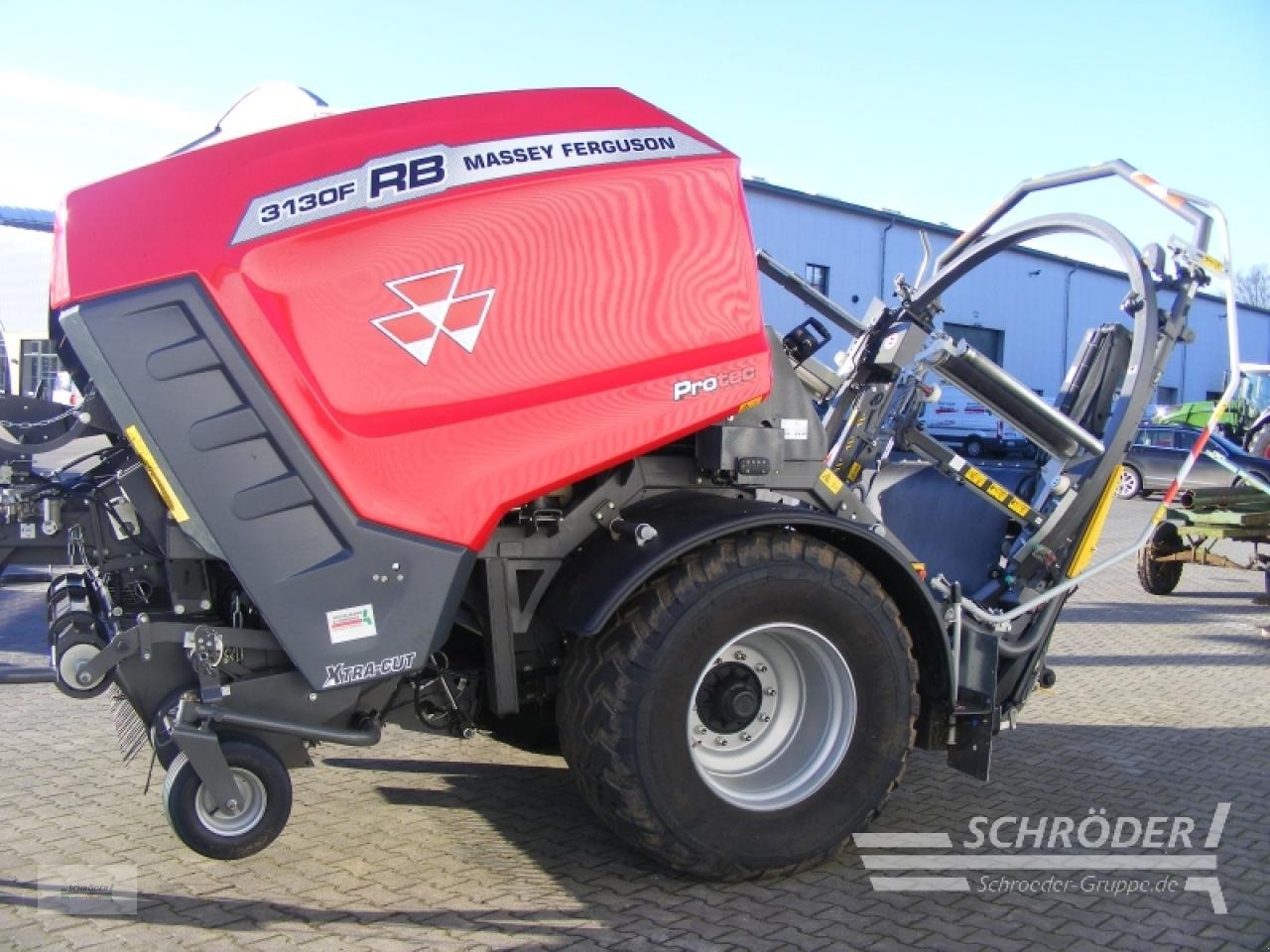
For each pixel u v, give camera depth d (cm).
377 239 314
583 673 336
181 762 317
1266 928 336
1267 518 942
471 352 324
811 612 353
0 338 395
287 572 308
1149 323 442
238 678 323
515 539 349
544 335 333
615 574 329
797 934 320
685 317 354
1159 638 829
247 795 325
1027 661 443
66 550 390
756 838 348
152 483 328
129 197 303
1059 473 463
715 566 340
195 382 299
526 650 373
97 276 295
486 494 327
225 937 307
